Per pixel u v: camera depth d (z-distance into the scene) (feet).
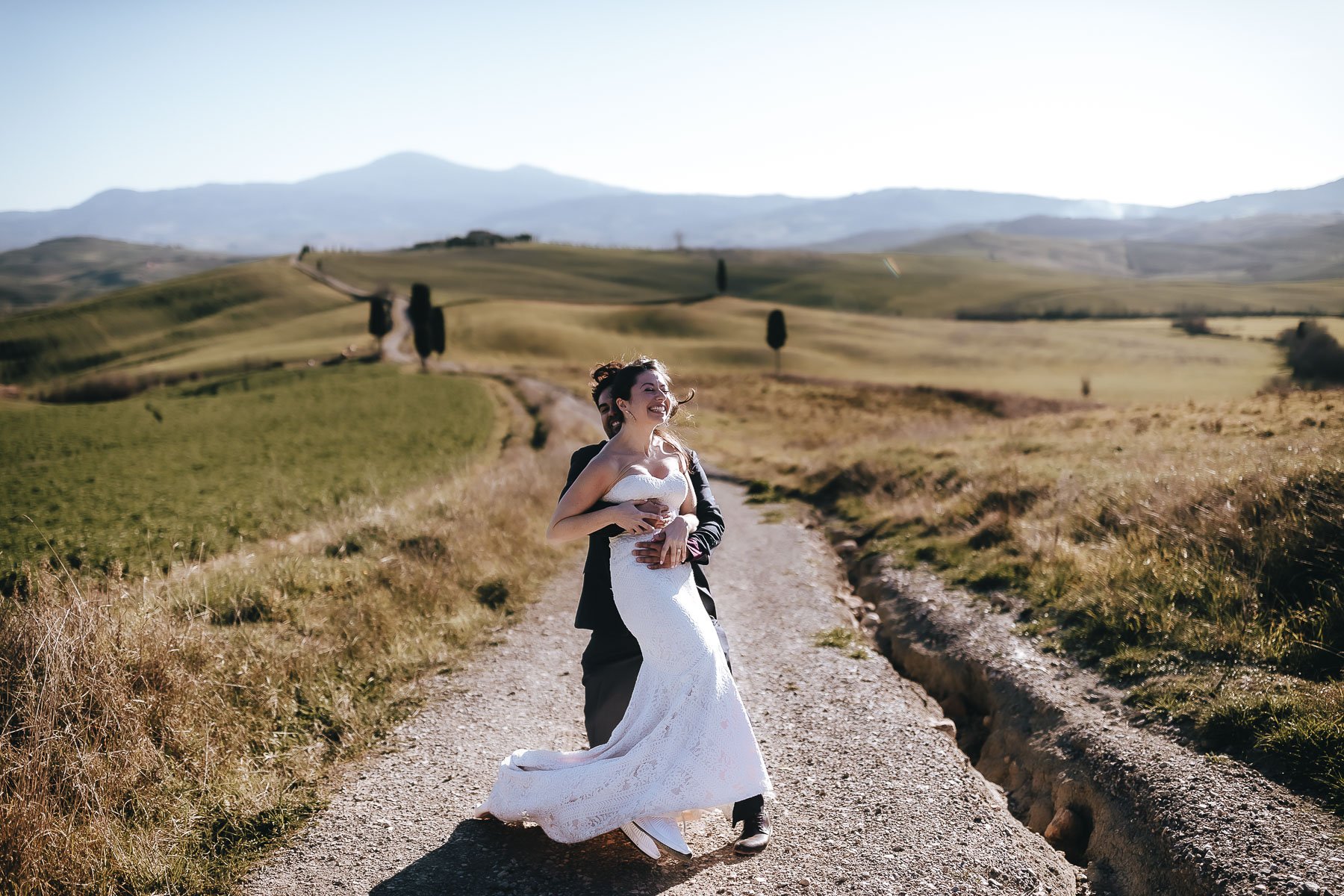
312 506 60.49
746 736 11.69
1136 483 31.37
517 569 30.35
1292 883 10.77
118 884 11.28
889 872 11.47
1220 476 27.30
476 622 24.40
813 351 367.45
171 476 82.07
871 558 33.73
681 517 12.14
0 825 11.17
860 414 166.81
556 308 449.06
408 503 42.68
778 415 165.99
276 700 16.84
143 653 15.94
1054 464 43.47
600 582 12.54
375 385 202.80
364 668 19.72
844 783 14.24
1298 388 78.79
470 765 15.26
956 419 114.93
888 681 19.42
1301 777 12.86
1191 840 12.12
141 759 13.61
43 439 119.03
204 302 508.94
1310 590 19.06
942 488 43.68
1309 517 20.86
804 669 20.59
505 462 83.46
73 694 14.21
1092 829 13.97
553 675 20.53
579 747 16.28
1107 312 550.36
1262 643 17.22
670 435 13.34
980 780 14.42
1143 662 18.13
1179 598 20.68
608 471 12.11
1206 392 255.09
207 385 247.91
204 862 11.87
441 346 310.86
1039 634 21.54
